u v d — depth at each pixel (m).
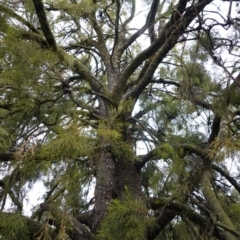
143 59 5.43
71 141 2.86
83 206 5.70
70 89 4.04
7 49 3.62
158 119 7.04
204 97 5.12
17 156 3.19
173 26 4.51
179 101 6.23
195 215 4.73
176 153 4.38
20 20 4.39
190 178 4.91
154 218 3.73
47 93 3.97
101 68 8.20
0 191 4.20
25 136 3.88
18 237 3.66
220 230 4.73
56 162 3.02
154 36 6.82
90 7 6.62
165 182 4.76
